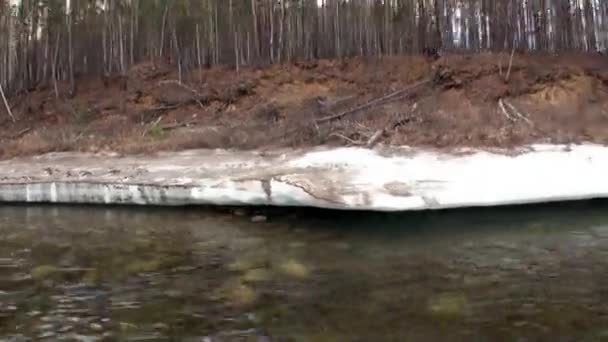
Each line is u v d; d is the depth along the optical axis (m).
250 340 4.82
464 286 5.95
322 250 7.23
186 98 16.78
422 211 8.20
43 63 19.78
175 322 5.23
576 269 6.38
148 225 8.73
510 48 15.60
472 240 7.48
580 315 5.18
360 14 17.05
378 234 7.83
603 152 9.86
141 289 6.10
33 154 14.23
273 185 8.84
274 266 6.68
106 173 11.16
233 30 18.03
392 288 5.92
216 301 5.70
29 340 4.93
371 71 16.00
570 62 14.37
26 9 20.12
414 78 15.35
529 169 9.20
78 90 18.77
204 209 9.45
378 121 13.16
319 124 13.46
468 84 14.12
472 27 16.03
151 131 15.21
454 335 4.82
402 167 9.73
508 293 5.73
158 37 18.86
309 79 16.41
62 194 10.45
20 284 6.34
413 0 16.55
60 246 7.83
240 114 15.77
